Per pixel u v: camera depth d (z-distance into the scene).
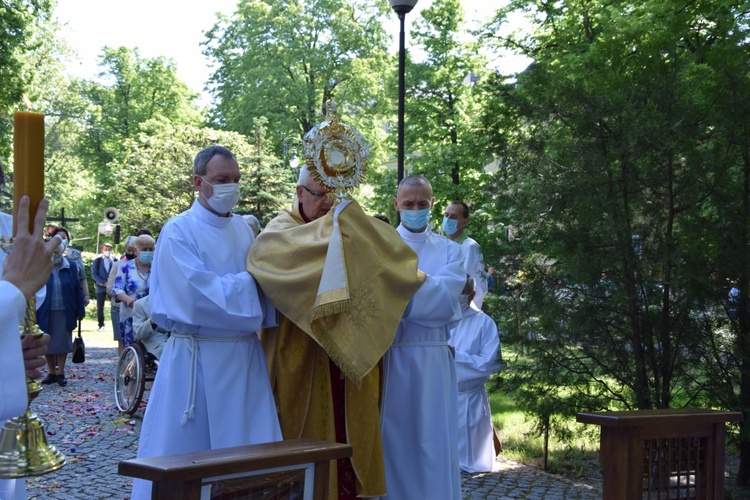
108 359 15.66
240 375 3.92
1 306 1.99
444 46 23.36
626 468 3.55
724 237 6.25
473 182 22.08
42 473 2.20
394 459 4.61
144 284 10.29
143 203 33.00
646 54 6.71
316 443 2.81
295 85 36.56
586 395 6.87
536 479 6.77
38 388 2.28
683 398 6.64
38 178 2.08
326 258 3.98
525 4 17.42
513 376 6.99
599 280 6.56
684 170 6.34
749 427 6.13
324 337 3.95
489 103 7.27
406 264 4.34
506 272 6.98
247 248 4.23
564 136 6.93
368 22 39.25
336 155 4.12
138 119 50.81
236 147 30.34
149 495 3.71
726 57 6.38
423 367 4.62
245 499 2.50
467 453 6.98
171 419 3.81
